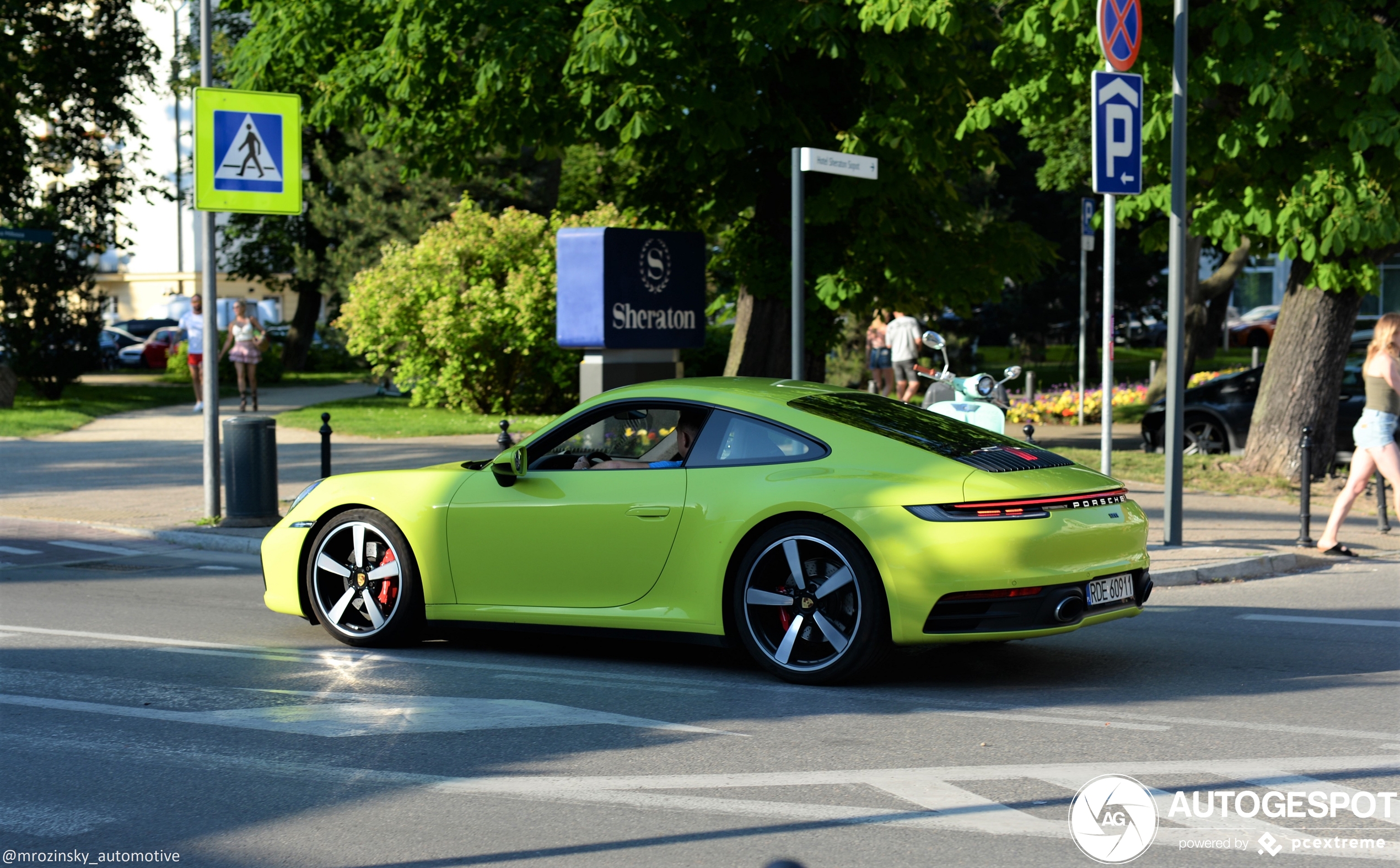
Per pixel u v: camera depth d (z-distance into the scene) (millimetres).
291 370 48531
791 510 6648
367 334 27031
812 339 18734
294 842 4488
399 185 37125
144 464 17984
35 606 9414
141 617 8977
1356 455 11297
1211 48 14039
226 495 12875
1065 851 4352
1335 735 5793
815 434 6859
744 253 18703
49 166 34594
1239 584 10289
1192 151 15047
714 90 16594
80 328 29328
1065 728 5922
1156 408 19141
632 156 19031
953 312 20234
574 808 4824
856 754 5500
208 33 12742
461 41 16578
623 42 14945
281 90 18812
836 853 4336
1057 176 27734
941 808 4785
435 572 7625
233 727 5996
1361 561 11352
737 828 4590
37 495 15188
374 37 17875
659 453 7285
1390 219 13836
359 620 7977
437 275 26516
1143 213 15977
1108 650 7777
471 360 26062
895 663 7383
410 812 4793
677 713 6227
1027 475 6641
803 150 11438
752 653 6832
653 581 7031
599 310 14109
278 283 48469
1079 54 14688
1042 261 20000
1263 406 16234
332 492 7996
